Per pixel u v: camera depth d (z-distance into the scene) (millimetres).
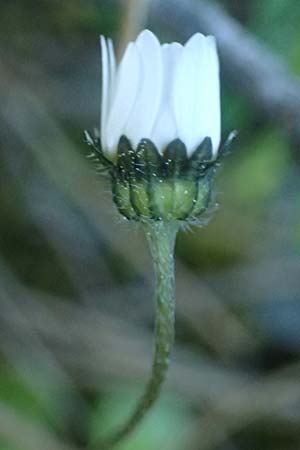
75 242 186
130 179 130
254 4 167
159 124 128
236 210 184
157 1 161
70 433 175
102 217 183
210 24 163
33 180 185
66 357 180
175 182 130
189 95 128
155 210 131
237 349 182
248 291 184
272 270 184
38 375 177
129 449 170
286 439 177
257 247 185
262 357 182
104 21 174
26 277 185
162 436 172
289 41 165
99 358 180
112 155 130
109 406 173
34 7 177
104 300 185
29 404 173
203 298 184
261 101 167
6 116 182
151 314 184
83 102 182
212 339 183
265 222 184
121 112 128
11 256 185
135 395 175
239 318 184
